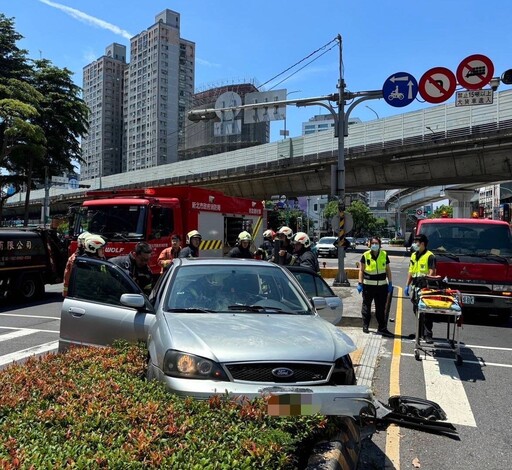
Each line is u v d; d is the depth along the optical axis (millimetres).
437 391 5973
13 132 29500
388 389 6016
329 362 3705
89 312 5324
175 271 5215
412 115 31375
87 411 3135
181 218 13477
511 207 33219
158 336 4090
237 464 2574
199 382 3514
